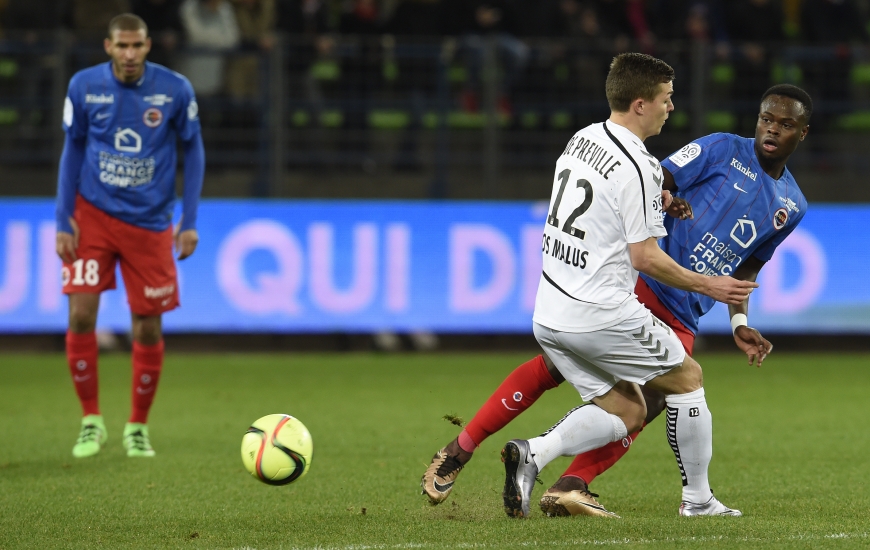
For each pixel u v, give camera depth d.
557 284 15.42
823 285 42.38
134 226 21.70
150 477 19.67
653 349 15.23
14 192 41.50
